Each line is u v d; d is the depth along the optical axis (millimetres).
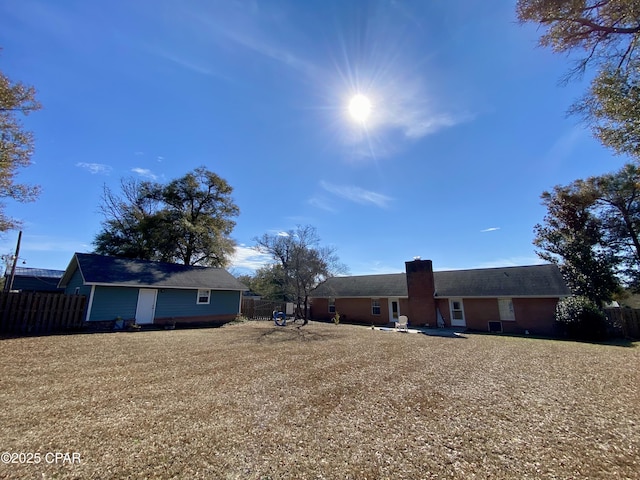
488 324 18406
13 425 3848
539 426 3967
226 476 2787
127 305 15961
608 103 6066
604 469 2906
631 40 5688
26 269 32594
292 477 2775
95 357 8172
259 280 39562
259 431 3781
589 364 8008
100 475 2764
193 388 5562
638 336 14750
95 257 17062
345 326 19672
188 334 13688
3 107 12891
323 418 4227
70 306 13375
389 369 7285
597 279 20359
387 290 22719
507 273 19859
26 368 6820
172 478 2734
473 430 3842
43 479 2686
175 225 24781
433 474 2830
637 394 5352
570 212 22438
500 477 2775
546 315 16688
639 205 20156
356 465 2998
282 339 12539
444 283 21469
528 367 7605
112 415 4238
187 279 19078
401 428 3902
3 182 13336
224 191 27828
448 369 7336
